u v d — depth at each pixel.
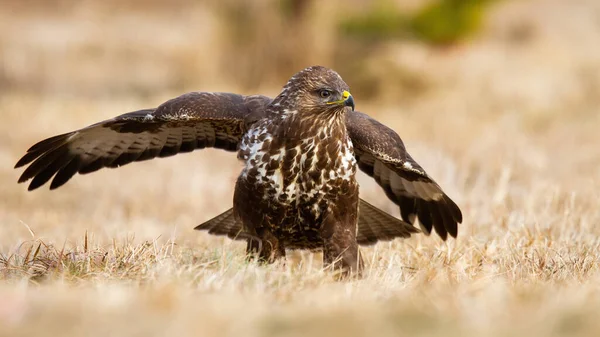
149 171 19.78
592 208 13.38
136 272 9.04
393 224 10.91
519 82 29.67
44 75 34.38
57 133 23.38
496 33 37.25
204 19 32.34
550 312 6.00
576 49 35.22
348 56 31.72
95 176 19.39
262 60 31.19
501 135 23.17
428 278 9.16
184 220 15.32
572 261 9.82
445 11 33.09
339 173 9.88
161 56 37.72
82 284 8.28
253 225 10.11
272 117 9.90
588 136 23.55
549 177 17.39
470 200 14.58
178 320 5.92
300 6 30.89
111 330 5.75
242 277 8.43
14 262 9.93
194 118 10.13
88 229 14.00
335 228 9.98
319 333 5.75
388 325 5.91
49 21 43.22
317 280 8.66
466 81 29.91
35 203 17.23
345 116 10.59
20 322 6.02
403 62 30.67
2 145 22.19
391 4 33.12
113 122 10.40
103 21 43.06
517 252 10.48
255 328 5.82
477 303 6.62
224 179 18.73
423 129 24.66
